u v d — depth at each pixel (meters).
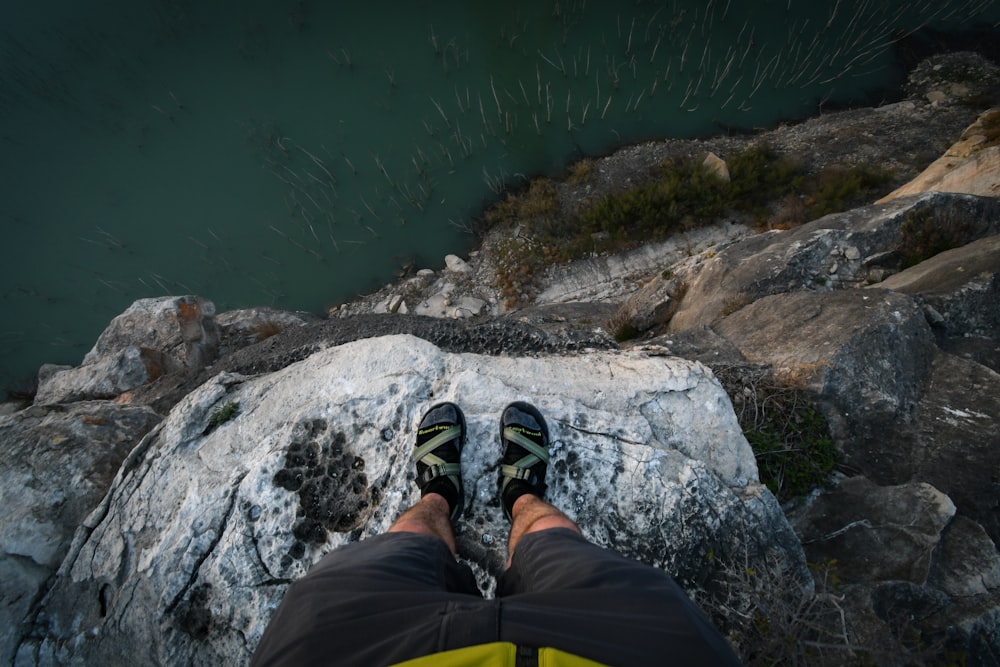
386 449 2.62
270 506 2.55
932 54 11.95
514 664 0.92
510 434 2.40
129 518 2.70
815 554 2.82
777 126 11.74
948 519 2.77
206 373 4.85
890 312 3.79
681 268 7.16
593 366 2.99
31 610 2.62
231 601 2.40
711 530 2.42
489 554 2.36
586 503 2.48
